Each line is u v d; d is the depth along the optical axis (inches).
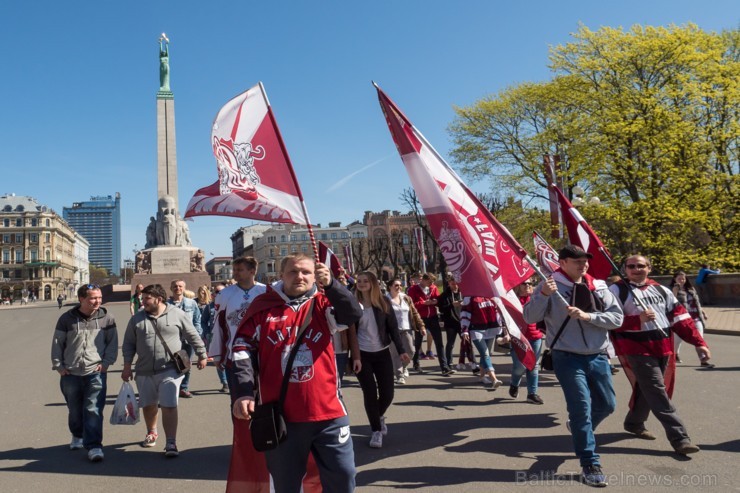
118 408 232.2
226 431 263.4
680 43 985.5
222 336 236.8
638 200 998.4
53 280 5246.1
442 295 416.2
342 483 127.9
